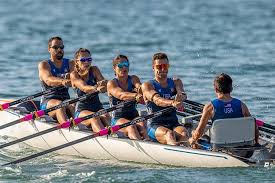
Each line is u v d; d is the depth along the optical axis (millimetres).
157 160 49812
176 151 48438
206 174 46094
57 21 155250
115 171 48562
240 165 46375
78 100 53719
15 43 119438
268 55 99125
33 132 57000
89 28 141250
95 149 52688
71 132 53625
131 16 164125
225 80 46625
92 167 50188
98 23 150000
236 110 46938
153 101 50188
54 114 56750
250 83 77875
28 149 56875
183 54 102375
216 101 46812
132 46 114000
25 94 75188
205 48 108438
